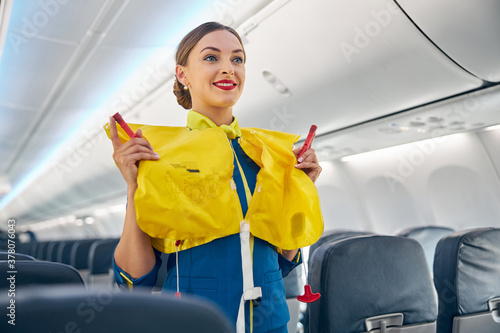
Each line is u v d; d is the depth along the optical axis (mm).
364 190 5863
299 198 1242
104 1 3041
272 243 1193
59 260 6855
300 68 3615
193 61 1279
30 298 605
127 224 1148
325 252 1913
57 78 4621
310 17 3002
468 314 2131
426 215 5219
